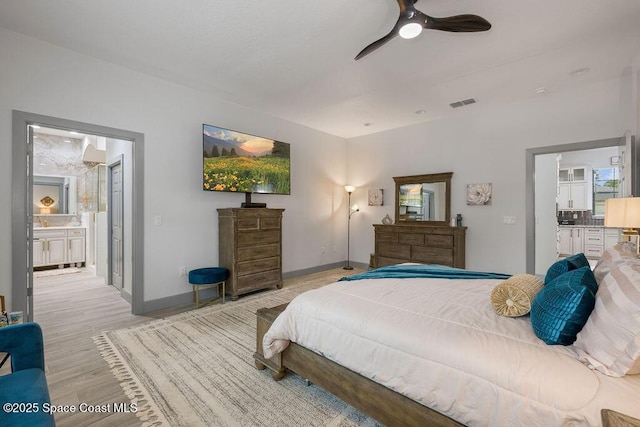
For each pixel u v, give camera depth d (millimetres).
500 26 2533
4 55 2639
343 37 2732
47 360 2365
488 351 1238
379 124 5387
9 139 2660
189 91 3857
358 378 1618
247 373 2195
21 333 1357
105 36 2721
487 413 1154
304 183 5480
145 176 3479
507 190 4410
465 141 4809
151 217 3537
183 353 2492
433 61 3145
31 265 2844
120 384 2049
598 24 2498
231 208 3961
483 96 4098
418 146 5340
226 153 4117
